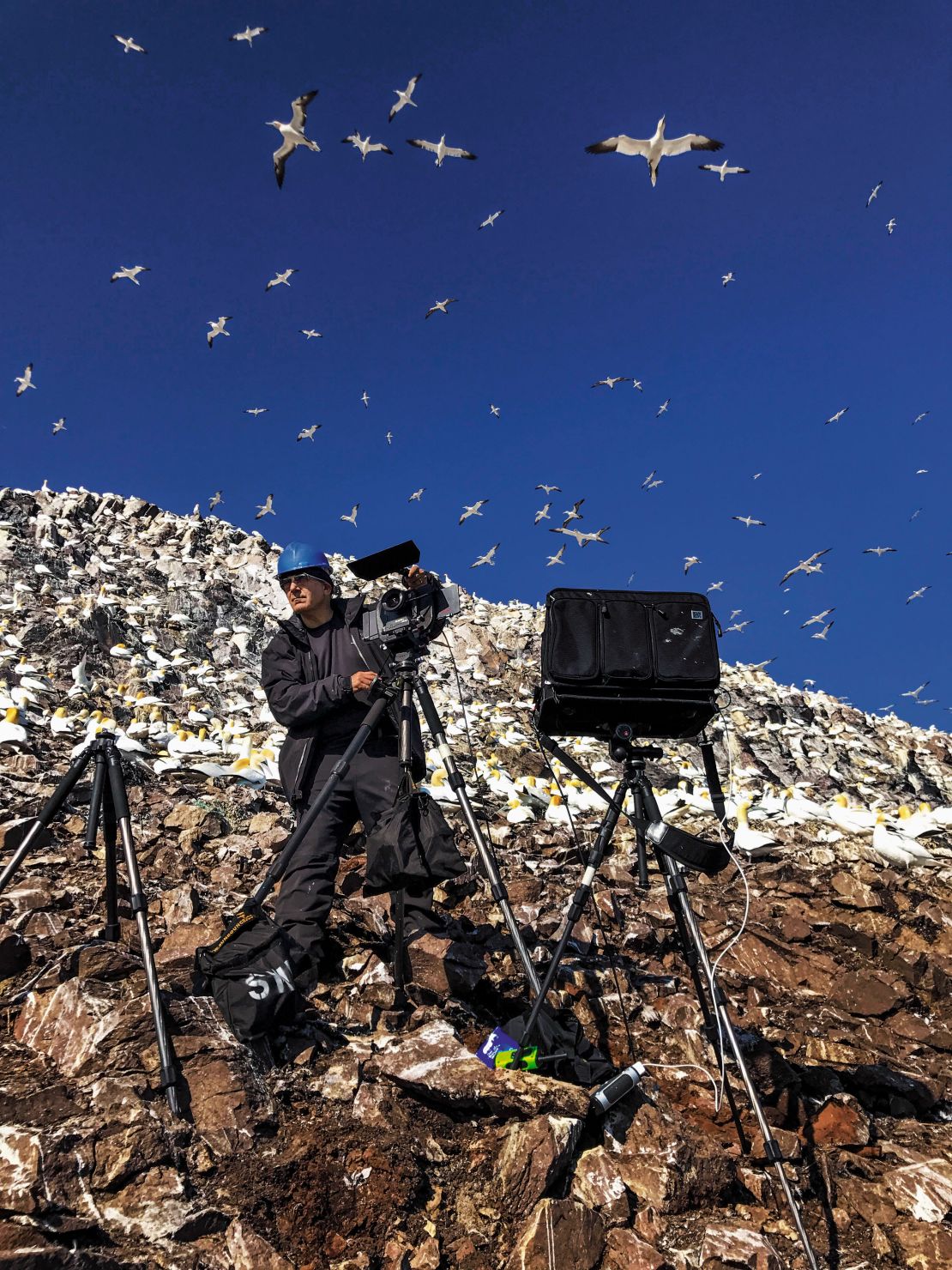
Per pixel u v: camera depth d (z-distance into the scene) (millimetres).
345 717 5734
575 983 5969
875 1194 4492
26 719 12039
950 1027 6730
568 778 14938
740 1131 4723
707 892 8602
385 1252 3643
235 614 23609
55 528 24031
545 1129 4109
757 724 24297
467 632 25594
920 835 10828
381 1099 4367
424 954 5645
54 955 5047
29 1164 3422
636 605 5152
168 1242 3379
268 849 7934
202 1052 4254
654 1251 3814
